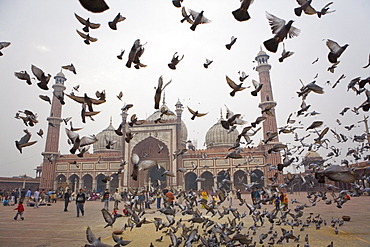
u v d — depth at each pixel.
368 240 4.36
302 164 7.45
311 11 2.68
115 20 2.94
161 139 24.64
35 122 4.19
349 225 5.86
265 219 7.01
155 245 4.19
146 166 2.23
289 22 2.00
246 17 1.97
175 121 24.86
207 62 4.25
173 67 3.35
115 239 2.63
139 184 24.78
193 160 24.56
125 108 4.28
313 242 4.25
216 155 24.44
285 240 4.39
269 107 4.16
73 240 4.73
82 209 8.86
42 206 13.84
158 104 2.74
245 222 6.53
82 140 2.59
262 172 23.75
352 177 1.73
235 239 2.90
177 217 7.63
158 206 10.12
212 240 3.48
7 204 14.29
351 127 6.17
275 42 2.01
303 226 5.06
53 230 5.83
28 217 8.50
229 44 3.44
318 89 3.14
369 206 10.57
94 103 2.98
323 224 5.96
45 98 3.98
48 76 3.00
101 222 7.16
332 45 2.69
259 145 23.95
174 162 23.86
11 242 4.59
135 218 3.86
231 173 23.69
